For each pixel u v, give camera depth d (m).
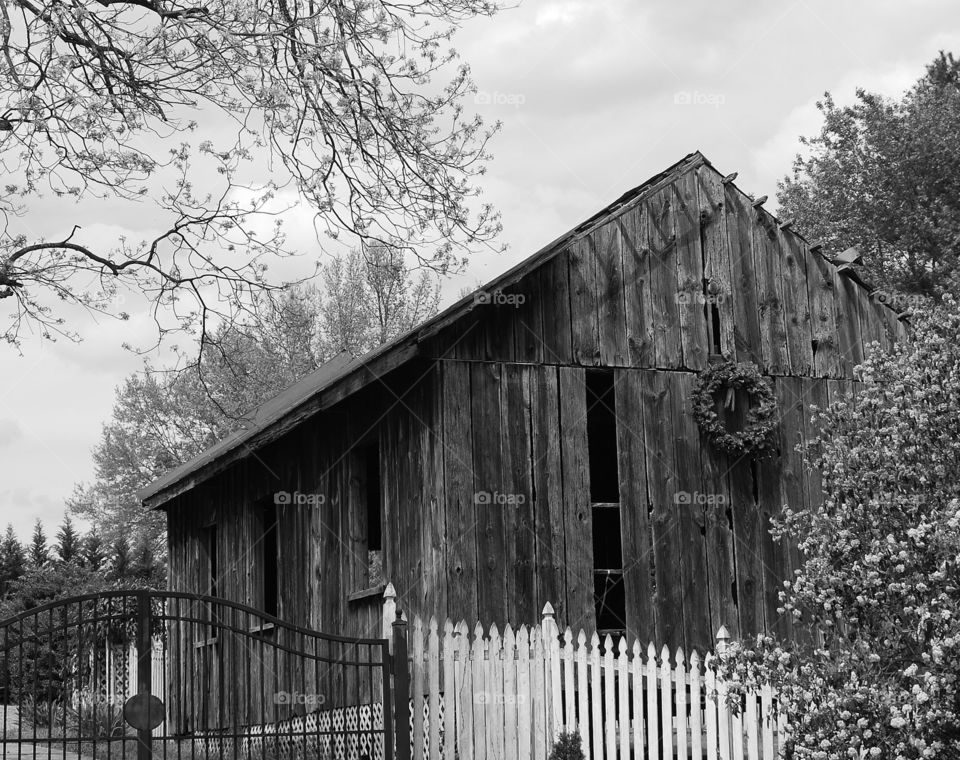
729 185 15.55
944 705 7.31
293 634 16.03
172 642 20.55
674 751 12.40
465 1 11.36
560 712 11.19
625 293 14.59
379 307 41.84
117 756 15.14
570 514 13.73
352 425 15.02
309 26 10.92
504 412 13.61
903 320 16.41
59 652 20.78
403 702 10.75
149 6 11.29
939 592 7.63
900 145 36.78
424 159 11.66
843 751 7.61
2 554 54.44
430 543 13.17
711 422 14.52
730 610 14.38
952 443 8.83
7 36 10.54
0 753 14.57
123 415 43.94
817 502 15.22
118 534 46.66
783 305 15.58
